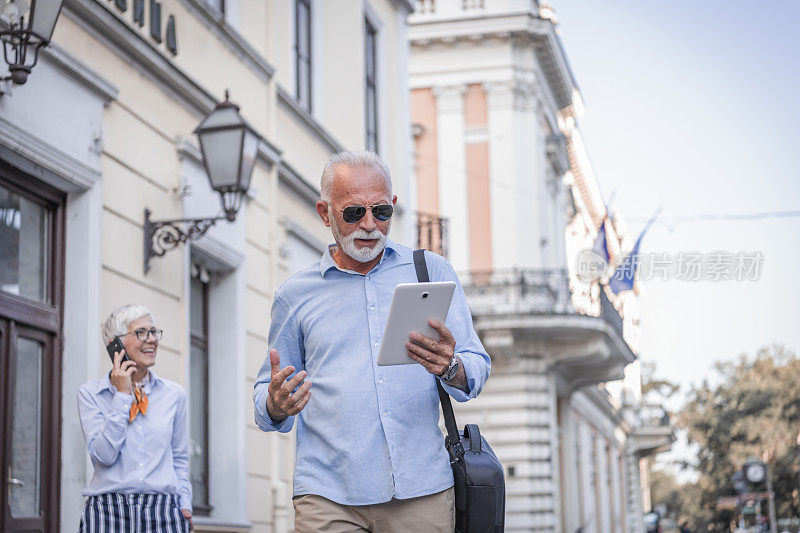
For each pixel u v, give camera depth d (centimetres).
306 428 387
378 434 373
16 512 633
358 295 388
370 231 374
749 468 2933
